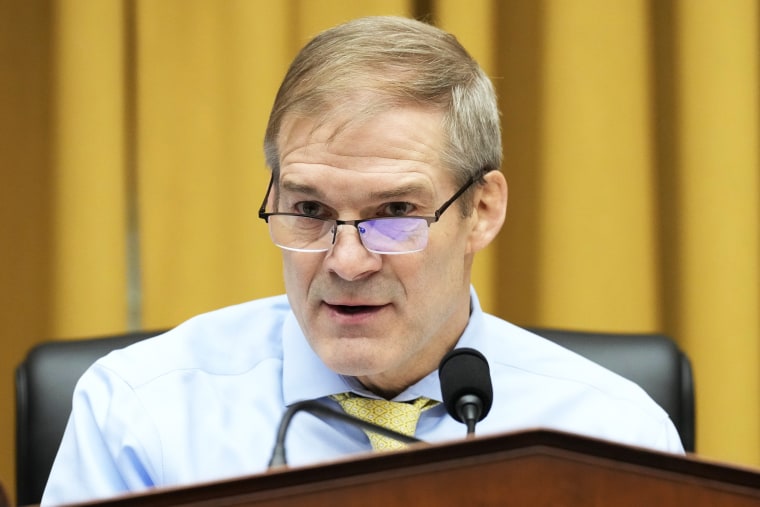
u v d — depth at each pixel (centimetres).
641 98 797
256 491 221
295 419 479
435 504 229
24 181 799
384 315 425
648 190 802
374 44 421
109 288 786
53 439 521
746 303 804
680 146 821
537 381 521
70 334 786
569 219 805
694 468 233
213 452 475
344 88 410
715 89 799
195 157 782
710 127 802
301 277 425
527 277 832
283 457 330
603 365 561
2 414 807
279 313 537
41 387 526
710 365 812
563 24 799
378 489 226
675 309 847
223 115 782
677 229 836
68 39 778
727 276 804
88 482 461
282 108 426
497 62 819
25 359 540
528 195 827
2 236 798
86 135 780
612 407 516
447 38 447
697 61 804
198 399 491
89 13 777
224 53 780
